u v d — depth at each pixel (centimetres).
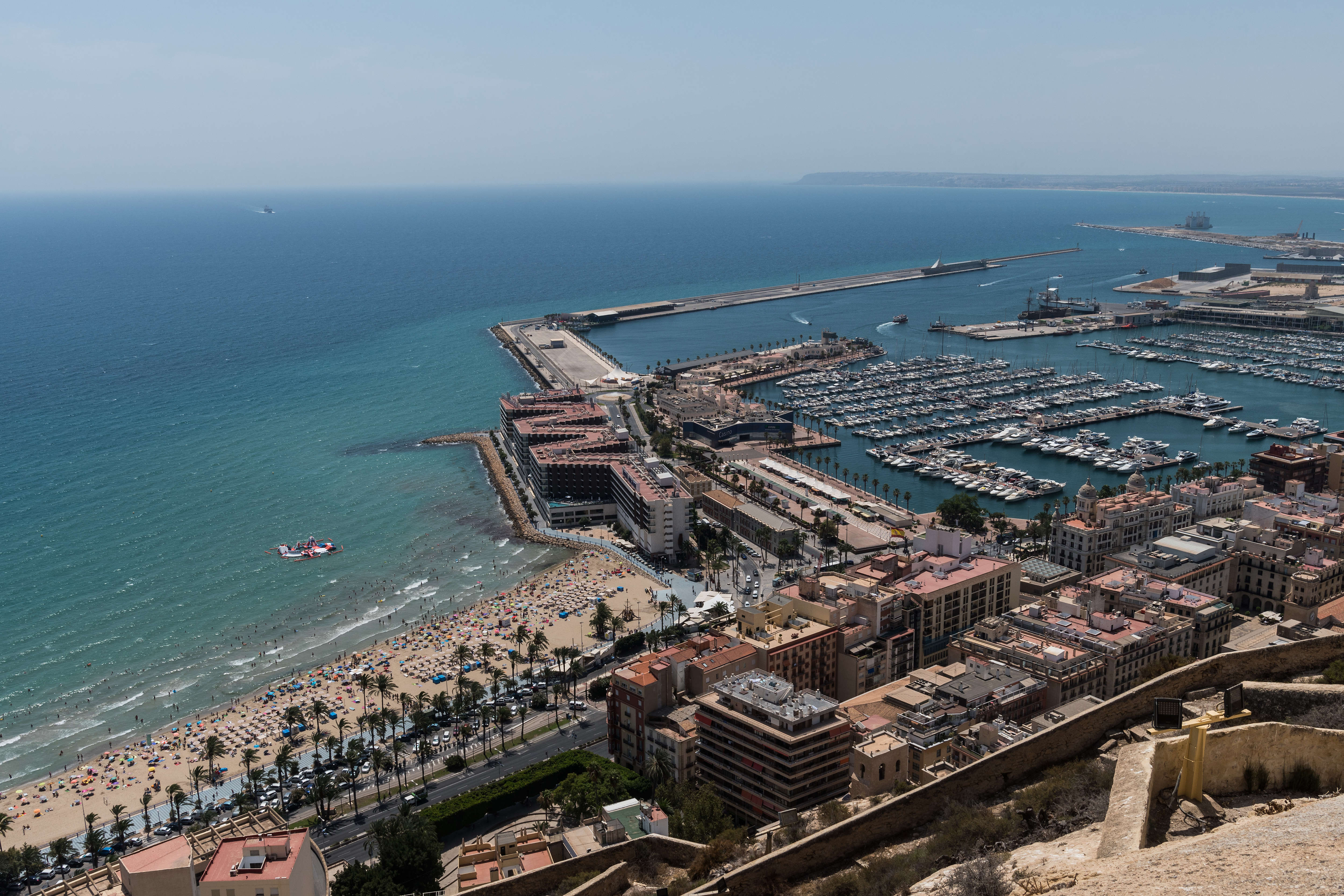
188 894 15888
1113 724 9125
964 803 8656
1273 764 6269
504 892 13038
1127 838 5634
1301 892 4084
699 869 12825
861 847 8788
